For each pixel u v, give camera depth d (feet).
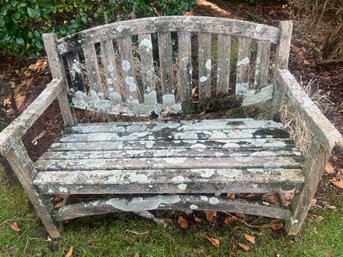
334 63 9.09
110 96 6.44
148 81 6.26
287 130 6.06
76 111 8.05
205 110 6.53
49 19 7.50
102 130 6.19
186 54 6.03
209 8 10.58
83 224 6.33
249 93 6.31
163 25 5.78
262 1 11.22
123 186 5.08
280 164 5.08
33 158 7.39
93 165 5.26
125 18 7.76
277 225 6.09
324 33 9.55
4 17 7.23
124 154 5.49
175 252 5.82
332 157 7.18
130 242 6.02
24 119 5.04
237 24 5.70
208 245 5.89
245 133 5.85
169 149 5.54
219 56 6.02
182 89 6.33
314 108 4.83
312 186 4.88
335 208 6.31
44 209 5.49
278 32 5.70
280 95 6.12
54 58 6.01
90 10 7.75
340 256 5.62
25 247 6.02
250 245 5.86
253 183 4.96
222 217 6.30
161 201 5.45
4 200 6.82
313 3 9.04
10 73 9.25
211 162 5.19
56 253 5.92
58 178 5.08
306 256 5.66
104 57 6.09
